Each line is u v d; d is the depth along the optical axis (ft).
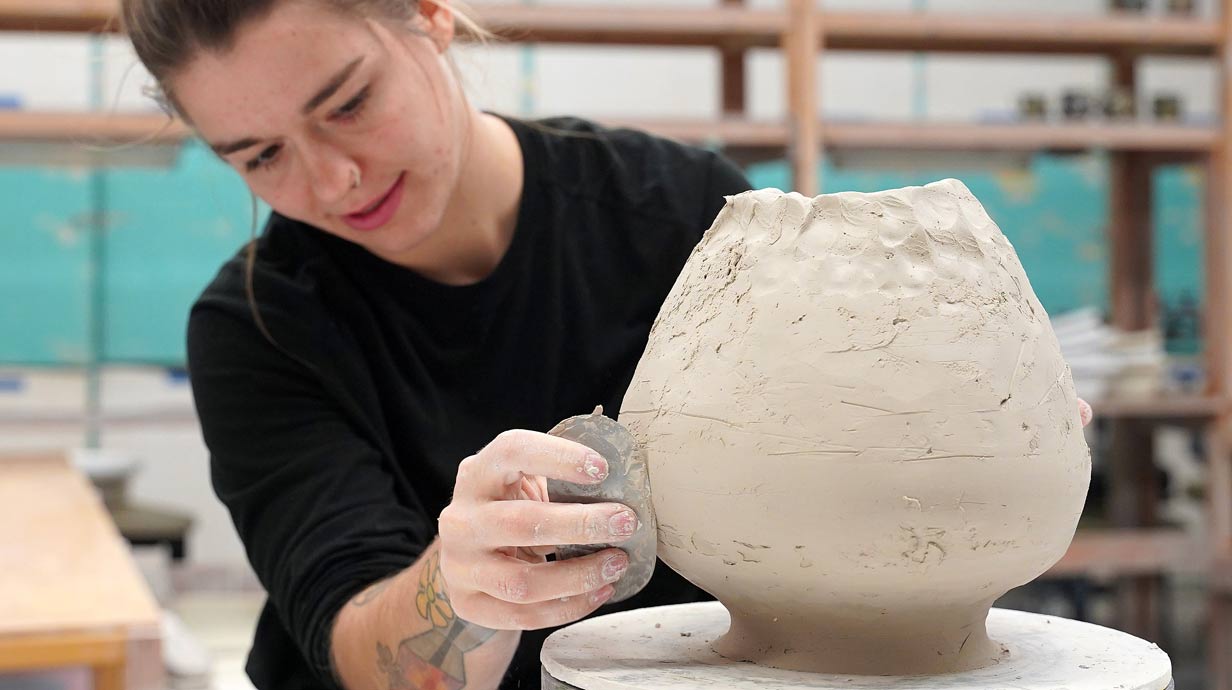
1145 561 10.62
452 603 2.80
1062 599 12.11
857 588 2.56
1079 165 13.41
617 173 4.34
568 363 4.18
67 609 5.83
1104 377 10.59
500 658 3.09
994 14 10.30
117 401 11.94
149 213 12.25
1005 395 2.53
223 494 4.12
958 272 2.59
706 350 2.68
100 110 9.46
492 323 4.14
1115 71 11.72
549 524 2.53
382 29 3.45
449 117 3.70
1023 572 2.63
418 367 4.11
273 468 3.97
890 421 2.47
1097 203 13.44
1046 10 13.42
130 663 5.54
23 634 5.41
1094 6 13.53
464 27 4.26
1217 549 10.60
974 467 2.47
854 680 2.56
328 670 3.53
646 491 2.72
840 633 2.67
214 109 3.46
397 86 3.51
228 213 12.36
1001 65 13.50
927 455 2.46
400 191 3.71
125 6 3.61
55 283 12.16
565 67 12.73
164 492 12.34
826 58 13.17
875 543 2.48
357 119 3.47
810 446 2.48
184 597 10.75
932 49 11.41
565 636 2.99
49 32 10.34
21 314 12.13
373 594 3.40
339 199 3.57
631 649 2.86
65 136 9.23
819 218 2.66
